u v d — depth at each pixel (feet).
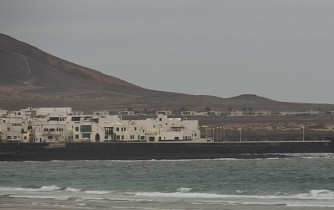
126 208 654.53
